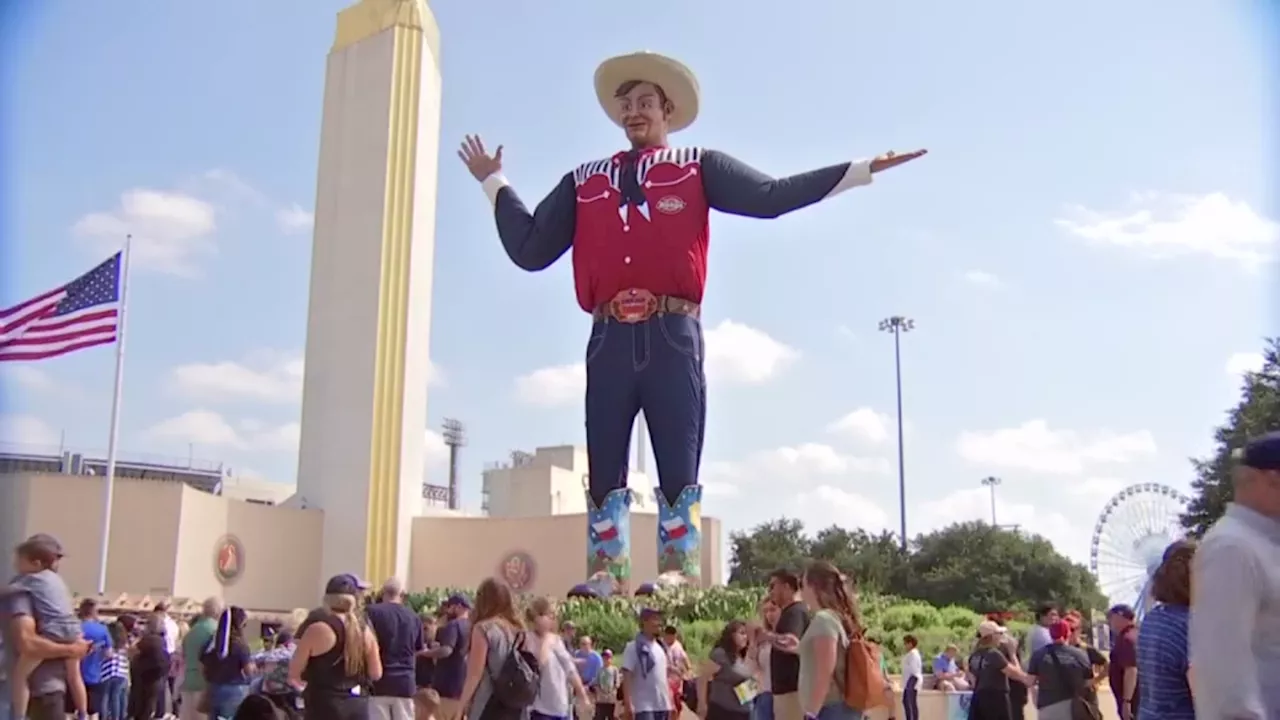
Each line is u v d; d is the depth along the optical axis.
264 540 47.72
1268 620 5.63
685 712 22.27
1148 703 7.25
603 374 35.03
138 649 19.94
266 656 15.69
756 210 33.50
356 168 52.78
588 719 20.19
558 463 78.31
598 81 36.47
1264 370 44.28
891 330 78.94
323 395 51.47
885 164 31.86
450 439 97.12
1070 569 76.25
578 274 35.53
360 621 10.92
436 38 57.22
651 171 34.69
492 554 52.47
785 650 10.60
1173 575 7.30
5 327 32.41
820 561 9.44
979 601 74.00
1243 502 5.92
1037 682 13.53
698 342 34.94
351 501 49.69
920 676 23.11
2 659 8.82
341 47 54.78
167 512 42.28
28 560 9.24
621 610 30.92
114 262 33.91
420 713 14.34
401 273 51.91
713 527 58.69
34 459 66.50
